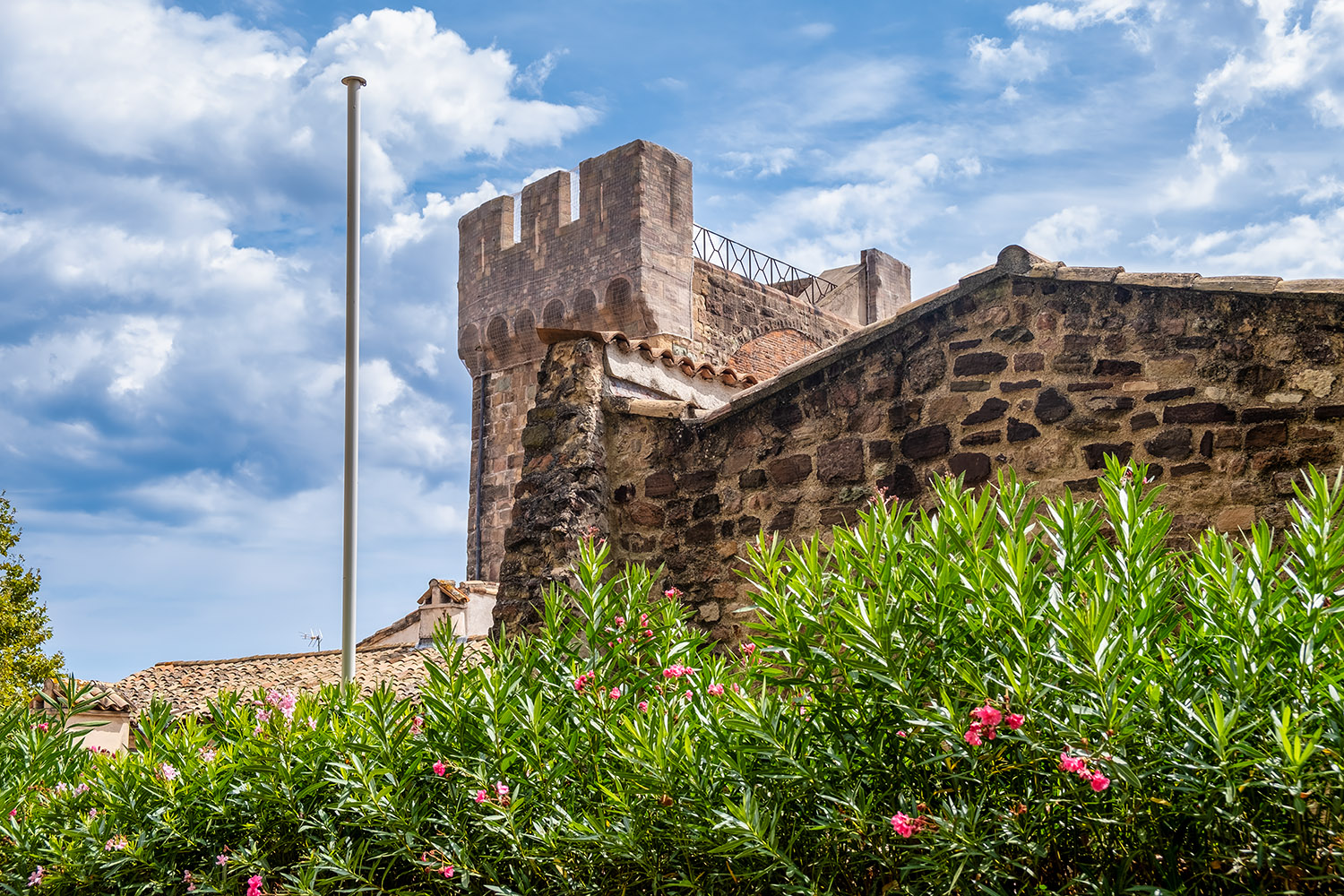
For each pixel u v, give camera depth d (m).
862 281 28.84
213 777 4.64
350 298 7.67
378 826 4.18
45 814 4.98
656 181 23.05
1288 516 5.65
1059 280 6.47
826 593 4.01
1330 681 2.87
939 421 6.75
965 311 6.79
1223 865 2.88
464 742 4.25
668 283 22.80
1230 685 2.98
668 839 3.64
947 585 3.49
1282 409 5.81
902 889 3.16
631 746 3.76
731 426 7.60
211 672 15.38
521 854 3.86
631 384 8.60
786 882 3.43
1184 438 6.02
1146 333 6.23
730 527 7.45
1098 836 3.01
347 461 7.34
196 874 4.51
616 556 7.88
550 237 24.45
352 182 7.89
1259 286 5.89
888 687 3.34
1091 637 3.00
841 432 7.11
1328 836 2.78
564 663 4.79
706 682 4.50
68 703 6.07
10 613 22.98
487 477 25.41
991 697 3.18
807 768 3.40
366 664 14.23
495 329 25.36
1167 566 3.63
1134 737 2.95
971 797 3.16
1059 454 6.32
